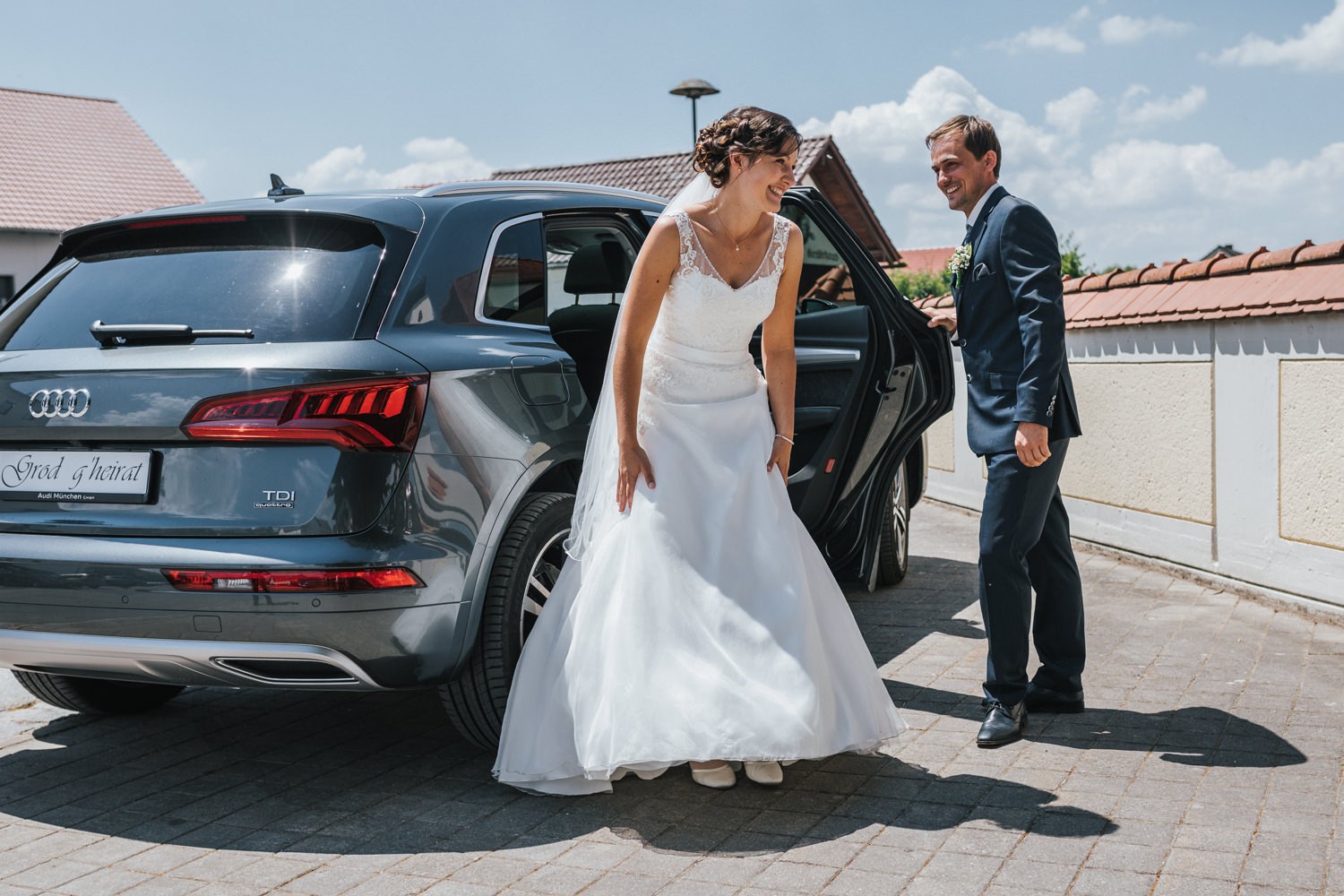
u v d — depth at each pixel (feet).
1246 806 10.73
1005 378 12.98
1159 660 15.83
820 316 17.80
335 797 11.76
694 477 11.60
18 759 13.10
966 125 13.10
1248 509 19.75
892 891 9.27
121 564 10.63
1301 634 17.10
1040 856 9.80
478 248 12.60
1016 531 12.83
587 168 95.71
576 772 11.47
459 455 11.21
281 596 10.35
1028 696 13.74
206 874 9.98
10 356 11.80
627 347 11.59
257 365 10.62
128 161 109.70
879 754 12.42
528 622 12.21
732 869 9.77
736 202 11.55
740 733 10.62
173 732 14.01
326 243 11.89
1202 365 20.90
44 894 9.67
